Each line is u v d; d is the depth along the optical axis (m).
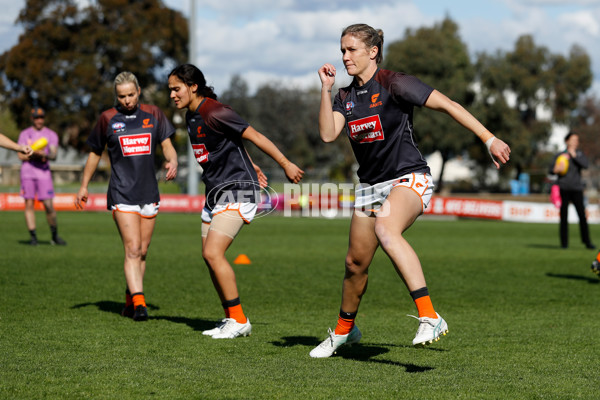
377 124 8.28
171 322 11.54
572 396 7.09
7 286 15.15
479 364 8.66
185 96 10.22
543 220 50.62
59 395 6.89
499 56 115.00
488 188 118.06
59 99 97.62
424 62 108.44
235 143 10.27
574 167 27.22
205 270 18.98
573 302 14.44
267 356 9.03
